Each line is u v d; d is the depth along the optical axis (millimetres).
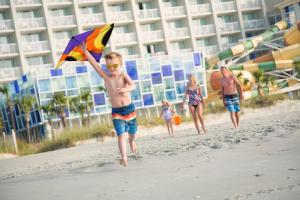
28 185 8055
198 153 9203
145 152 12438
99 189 6457
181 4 69938
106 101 53156
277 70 55438
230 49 56375
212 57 57719
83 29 65500
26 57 63500
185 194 5211
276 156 7047
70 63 57281
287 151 7398
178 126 36719
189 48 69438
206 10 70250
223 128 19531
